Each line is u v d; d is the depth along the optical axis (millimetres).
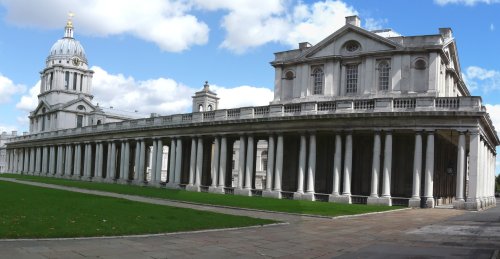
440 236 20812
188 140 66750
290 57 58469
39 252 13883
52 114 119875
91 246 15312
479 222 27891
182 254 14844
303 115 49250
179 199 40750
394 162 49688
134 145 84125
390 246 17688
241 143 55750
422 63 50188
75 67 125938
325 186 53219
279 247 16969
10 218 20234
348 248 17156
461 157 41875
